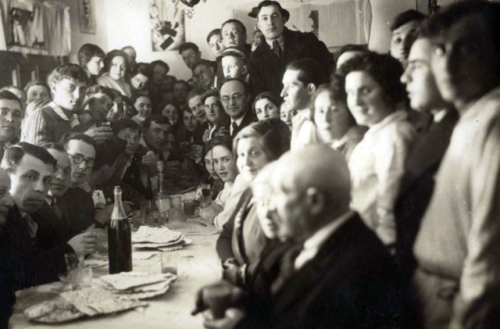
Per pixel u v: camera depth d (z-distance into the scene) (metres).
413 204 1.71
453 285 1.68
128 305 1.54
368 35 1.77
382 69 1.70
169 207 2.48
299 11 1.91
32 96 2.64
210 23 2.44
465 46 1.62
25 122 2.51
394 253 1.72
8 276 1.70
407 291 1.72
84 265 1.82
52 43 2.70
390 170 1.71
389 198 1.72
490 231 1.63
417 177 1.69
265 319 1.70
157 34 2.53
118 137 2.57
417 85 1.68
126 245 1.82
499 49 1.60
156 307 1.54
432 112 1.68
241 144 1.91
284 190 1.79
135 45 2.62
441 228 1.68
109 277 1.71
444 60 1.64
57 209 2.18
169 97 2.61
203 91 2.52
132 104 2.61
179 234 2.17
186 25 2.50
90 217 2.28
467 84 1.63
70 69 2.54
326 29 1.82
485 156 1.61
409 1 1.69
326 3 1.80
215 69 2.51
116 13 2.63
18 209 1.94
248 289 1.73
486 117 1.60
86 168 2.37
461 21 1.62
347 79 1.76
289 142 1.90
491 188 1.61
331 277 1.75
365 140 1.75
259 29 2.04
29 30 2.62
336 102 1.78
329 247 1.75
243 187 2.12
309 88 1.84
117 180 2.60
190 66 2.57
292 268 1.76
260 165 1.89
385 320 1.73
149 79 2.62
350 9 1.79
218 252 1.91
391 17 1.72
